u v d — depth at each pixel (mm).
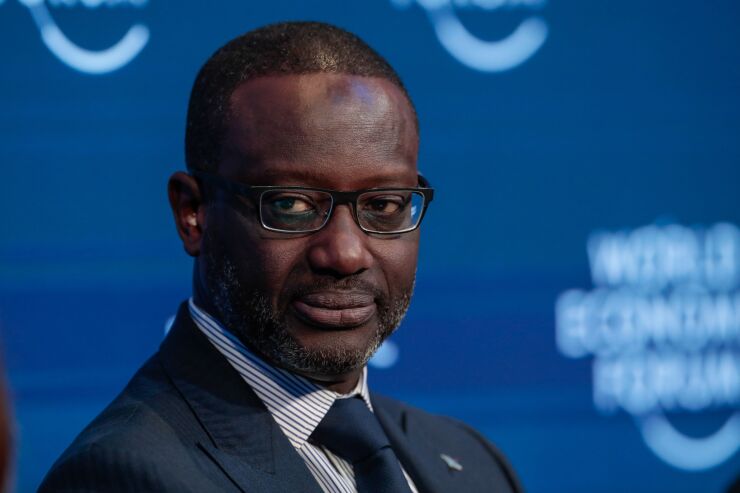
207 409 3998
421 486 4617
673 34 9812
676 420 9703
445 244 9211
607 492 9531
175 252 8602
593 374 9523
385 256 3975
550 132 9484
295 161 3840
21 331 8281
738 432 9805
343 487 4062
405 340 9078
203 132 4090
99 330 8430
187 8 8672
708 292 9812
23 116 8352
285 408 4082
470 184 9289
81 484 3631
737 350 9852
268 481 3865
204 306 4223
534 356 9391
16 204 8320
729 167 9898
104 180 8484
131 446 3686
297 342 3936
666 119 9781
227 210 3959
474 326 9250
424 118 9195
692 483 9711
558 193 9492
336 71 3975
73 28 8453
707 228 9844
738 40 9961
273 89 3918
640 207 9695
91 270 8438
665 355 9703
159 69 8609
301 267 3883
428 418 5137
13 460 2057
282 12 8875
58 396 8328
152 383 4109
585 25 9602
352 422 4125
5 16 8320
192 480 3691
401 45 9141
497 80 9367
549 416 9406
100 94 8492
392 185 3965
